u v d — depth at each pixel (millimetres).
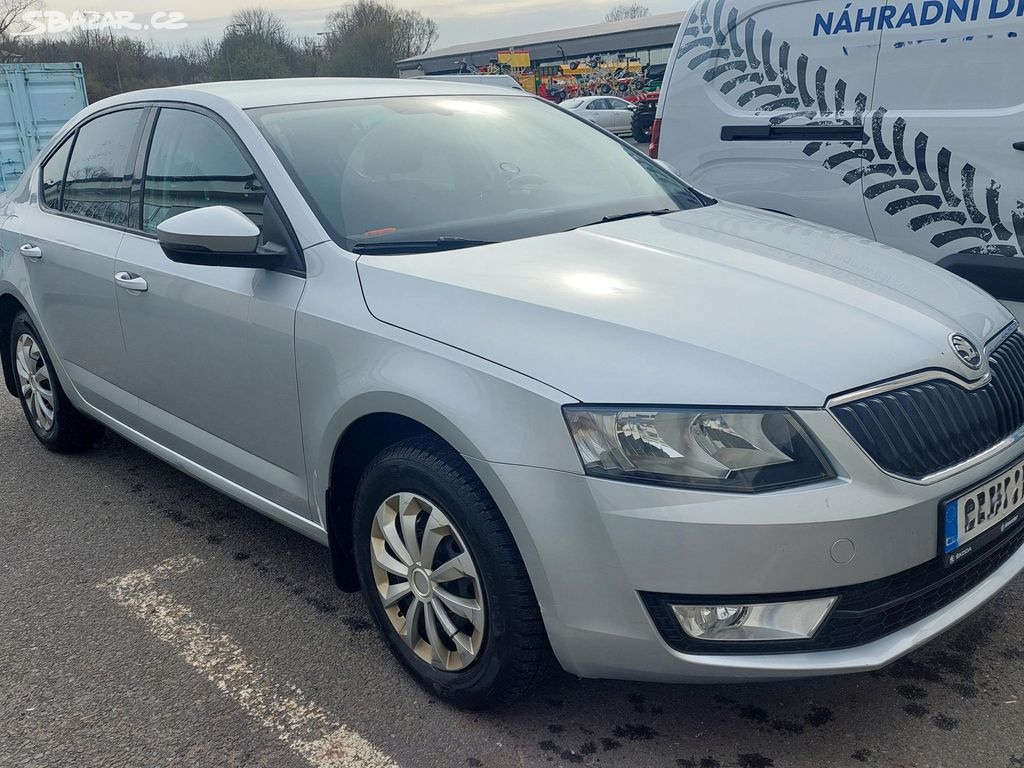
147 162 3562
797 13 4789
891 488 2070
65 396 4383
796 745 2373
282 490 2996
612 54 49000
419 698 2639
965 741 2348
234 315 2947
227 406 3117
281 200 2895
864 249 2973
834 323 2285
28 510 4031
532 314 2320
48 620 3146
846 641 2129
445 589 2479
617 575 2094
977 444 2266
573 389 2137
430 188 3092
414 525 2504
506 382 2207
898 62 4410
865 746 2354
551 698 2596
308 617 3098
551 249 2748
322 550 3584
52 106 13617
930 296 2596
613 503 2066
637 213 3242
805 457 2043
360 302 2592
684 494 2033
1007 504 2357
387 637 2717
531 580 2205
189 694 2707
